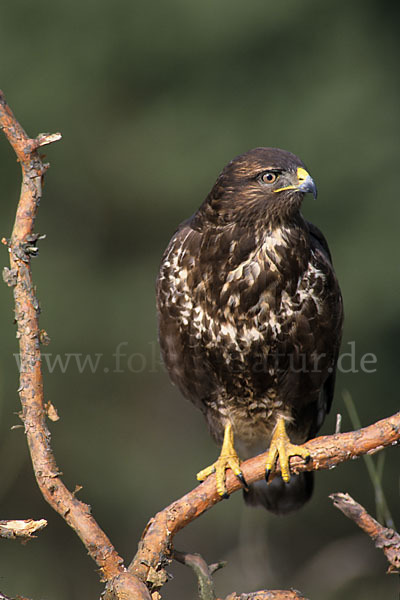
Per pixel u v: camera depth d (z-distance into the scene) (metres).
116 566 3.40
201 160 13.66
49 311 13.30
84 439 13.36
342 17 14.46
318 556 11.45
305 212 13.83
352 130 13.83
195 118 13.95
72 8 13.92
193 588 12.45
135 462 13.46
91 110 13.97
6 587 11.48
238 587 11.28
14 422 10.91
